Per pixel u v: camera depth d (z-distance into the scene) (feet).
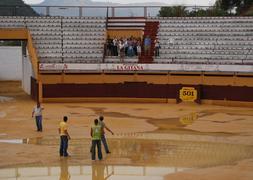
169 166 57.31
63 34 136.46
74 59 129.49
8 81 179.52
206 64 119.65
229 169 55.67
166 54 130.72
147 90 123.44
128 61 128.06
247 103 116.98
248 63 119.85
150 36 135.54
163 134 79.20
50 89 122.42
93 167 56.65
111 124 88.33
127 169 55.72
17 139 73.82
